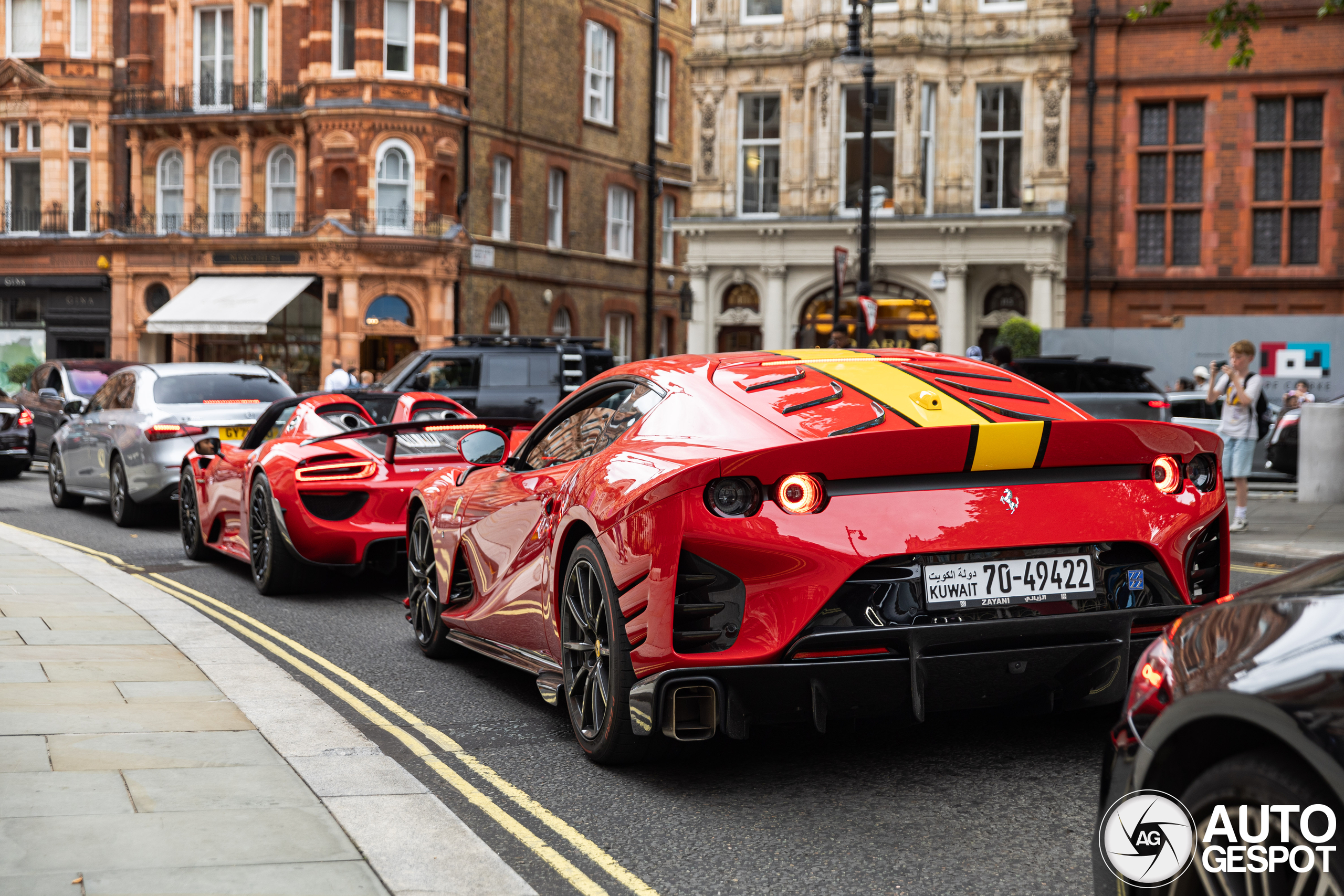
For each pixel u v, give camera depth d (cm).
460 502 642
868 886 353
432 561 691
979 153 2744
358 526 855
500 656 593
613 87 4088
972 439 412
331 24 3322
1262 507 1455
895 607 408
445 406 1149
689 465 417
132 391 1337
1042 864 366
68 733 495
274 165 3447
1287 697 226
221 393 1312
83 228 3647
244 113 3397
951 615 411
